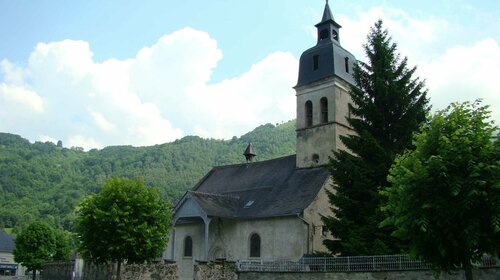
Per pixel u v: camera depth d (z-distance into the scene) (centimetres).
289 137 17425
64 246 6059
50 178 16312
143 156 16500
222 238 3922
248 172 4547
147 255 2767
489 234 1309
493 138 1397
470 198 1276
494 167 1279
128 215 2705
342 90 4069
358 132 2906
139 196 2780
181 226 4272
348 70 4172
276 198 3794
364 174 2686
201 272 2756
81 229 2725
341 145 3916
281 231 3519
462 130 1375
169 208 2981
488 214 1302
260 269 2777
